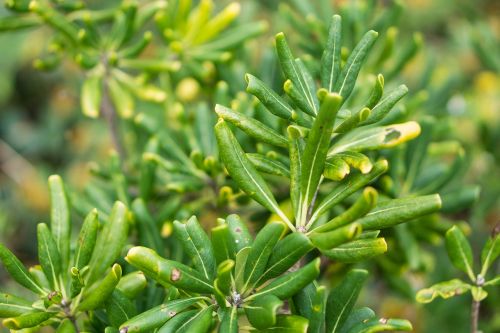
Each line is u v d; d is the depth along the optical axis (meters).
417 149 0.91
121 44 0.95
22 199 1.60
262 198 0.73
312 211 0.76
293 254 0.70
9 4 0.90
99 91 0.94
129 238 0.88
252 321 0.69
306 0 1.00
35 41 1.83
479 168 1.15
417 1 1.74
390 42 0.96
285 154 0.82
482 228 1.08
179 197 0.89
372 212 0.71
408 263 0.92
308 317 0.72
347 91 0.73
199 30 0.97
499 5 1.70
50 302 0.73
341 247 0.71
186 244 0.71
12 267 0.73
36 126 1.89
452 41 1.60
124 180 0.90
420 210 0.70
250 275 0.71
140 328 0.70
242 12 1.07
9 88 1.82
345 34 0.96
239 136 0.85
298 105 0.72
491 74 1.33
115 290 0.73
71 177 1.63
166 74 1.04
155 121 0.92
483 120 1.08
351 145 0.74
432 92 1.04
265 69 0.94
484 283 0.77
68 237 0.76
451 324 1.04
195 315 0.71
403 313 1.08
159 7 0.96
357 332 0.72
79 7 0.93
